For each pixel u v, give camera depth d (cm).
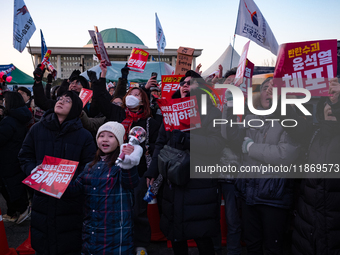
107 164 218
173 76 348
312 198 209
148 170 274
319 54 205
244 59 269
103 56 326
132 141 202
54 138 239
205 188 238
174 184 238
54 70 501
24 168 239
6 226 387
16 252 306
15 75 1496
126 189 217
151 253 320
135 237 301
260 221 254
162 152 247
